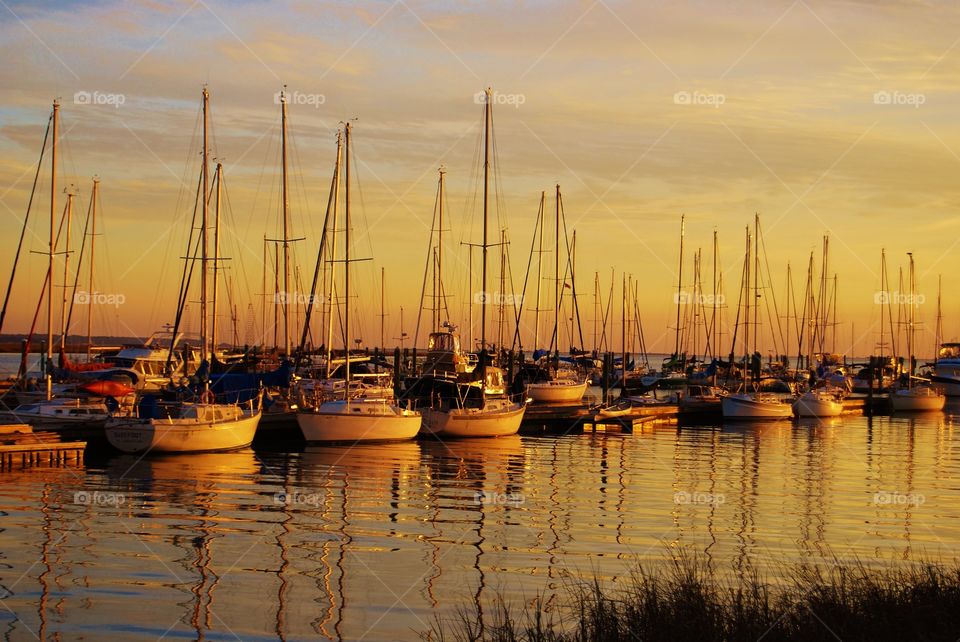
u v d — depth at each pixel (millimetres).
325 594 18609
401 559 21219
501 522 25266
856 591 14859
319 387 47562
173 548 21891
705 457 40375
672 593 14977
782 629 13391
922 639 12672
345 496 28812
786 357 89375
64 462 34250
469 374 51656
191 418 37188
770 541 23281
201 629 16562
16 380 55531
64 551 21391
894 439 50094
